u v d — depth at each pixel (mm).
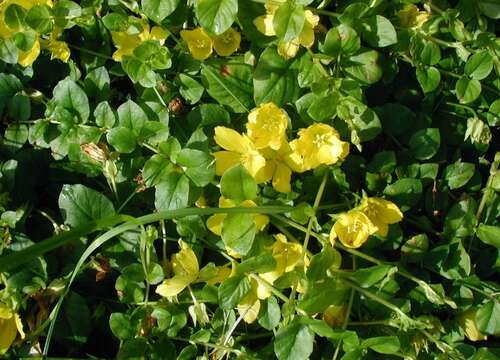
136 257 310
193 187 302
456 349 312
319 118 308
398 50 327
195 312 302
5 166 314
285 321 290
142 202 325
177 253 305
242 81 324
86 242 312
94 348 325
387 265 298
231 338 303
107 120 311
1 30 323
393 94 346
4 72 333
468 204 327
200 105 317
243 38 334
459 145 352
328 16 334
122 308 323
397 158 336
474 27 346
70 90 309
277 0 309
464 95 327
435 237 343
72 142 313
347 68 319
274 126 292
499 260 334
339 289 301
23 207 316
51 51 332
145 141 306
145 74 309
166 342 307
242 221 285
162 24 323
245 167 288
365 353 294
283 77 315
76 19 320
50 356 322
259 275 298
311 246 326
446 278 330
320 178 319
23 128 325
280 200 310
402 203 318
